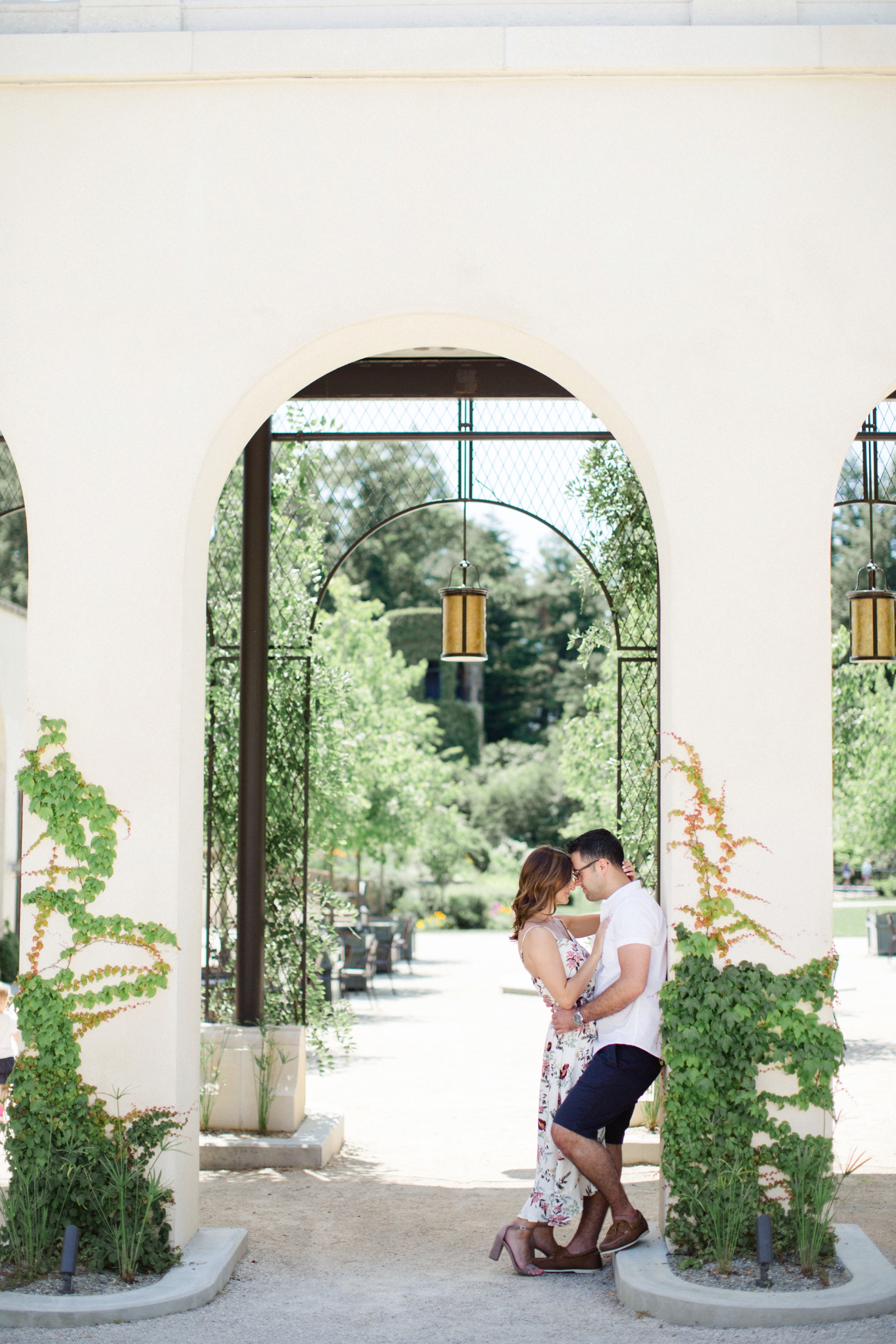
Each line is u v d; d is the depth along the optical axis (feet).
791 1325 13.14
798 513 16.02
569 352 16.22
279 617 24.94
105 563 16.12
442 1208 18.53
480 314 16.26
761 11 16.52
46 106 16.57
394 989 47.47
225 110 16.51
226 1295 14.42
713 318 16.22
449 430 25.49
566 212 16.35
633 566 25.16
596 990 15.42
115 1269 14.46
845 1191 18.89
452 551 114.83
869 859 99.25
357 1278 15.10
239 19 16.83
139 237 16.46
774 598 15.93
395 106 16.46
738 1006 14.79
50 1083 15.15
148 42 16.35
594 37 16.21
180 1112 15.42
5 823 42.60
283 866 24.18
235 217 16.43
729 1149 14.67
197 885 16.49
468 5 16.72
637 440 16.44
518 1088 28.17
